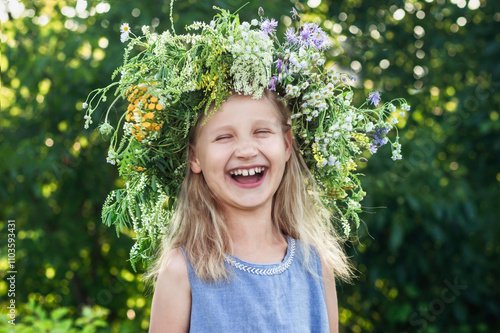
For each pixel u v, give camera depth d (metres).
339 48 4.36
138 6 3.84
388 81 4.45
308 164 2.10
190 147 1.92
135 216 1.99
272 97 1.86
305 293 1.95
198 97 1.82
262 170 1.86
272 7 3.84
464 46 4.43
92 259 4.94
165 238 2.00
